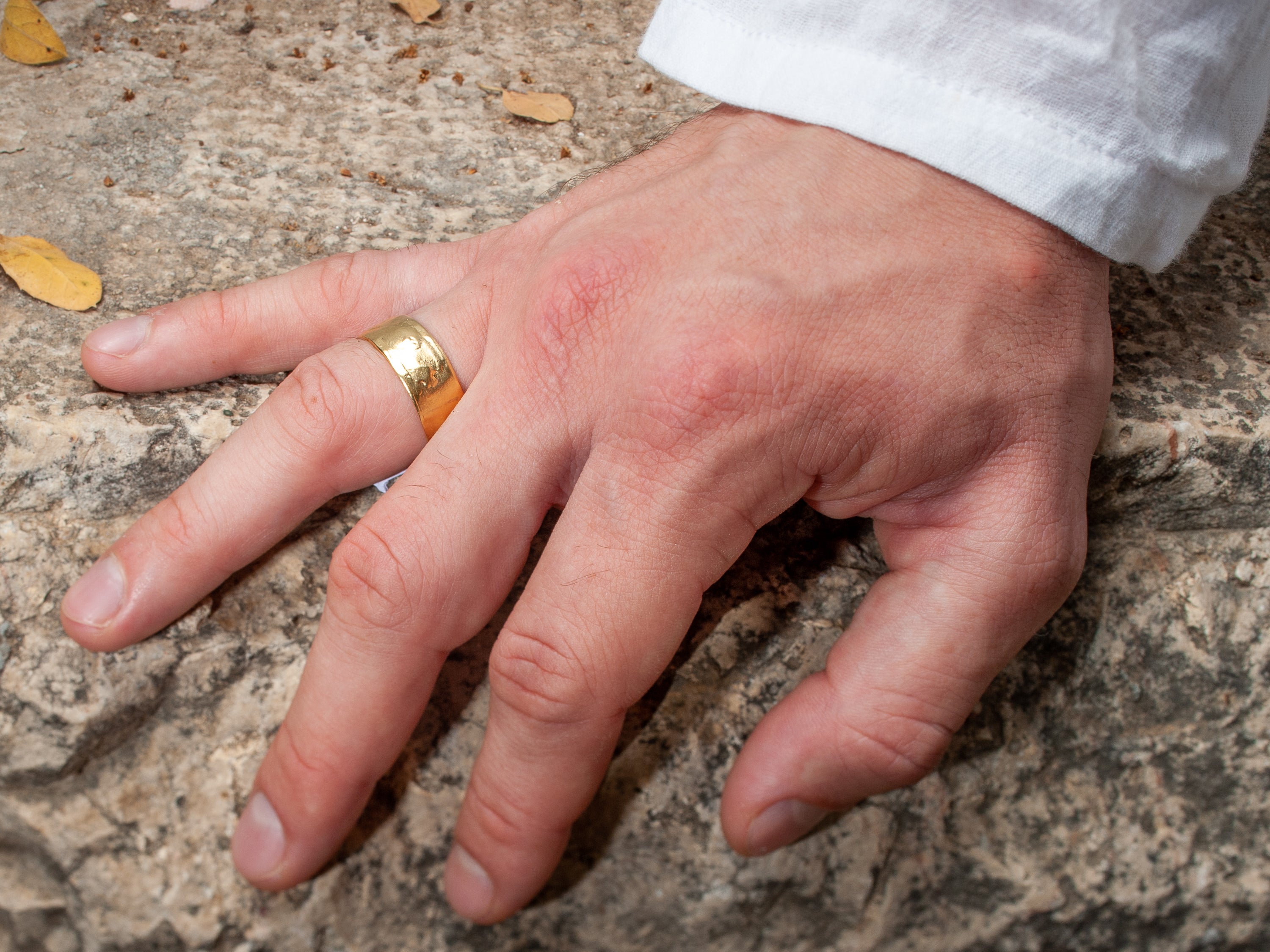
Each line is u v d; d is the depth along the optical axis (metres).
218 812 0.35
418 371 0.33
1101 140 0.31
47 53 0.42
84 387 0.35
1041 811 0.37
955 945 0.37
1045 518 0.32
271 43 0.43
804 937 0.37
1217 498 0.37
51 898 0.35
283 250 0.38
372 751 0.33
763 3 0.33
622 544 0.31
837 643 0.33
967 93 0.31
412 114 0.42
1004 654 0.32
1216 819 0.37
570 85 0.43
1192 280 0.39
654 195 0.33
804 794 0.33
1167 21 0.31
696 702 0.36
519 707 0.32
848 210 0.32
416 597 0.32
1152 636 0.37
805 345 0.31
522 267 0.34
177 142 0.40
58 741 0.34
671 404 0.31
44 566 0.34
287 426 0.33
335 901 0.35
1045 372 0.32
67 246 0.38
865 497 0.33
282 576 0.35
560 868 0.36
